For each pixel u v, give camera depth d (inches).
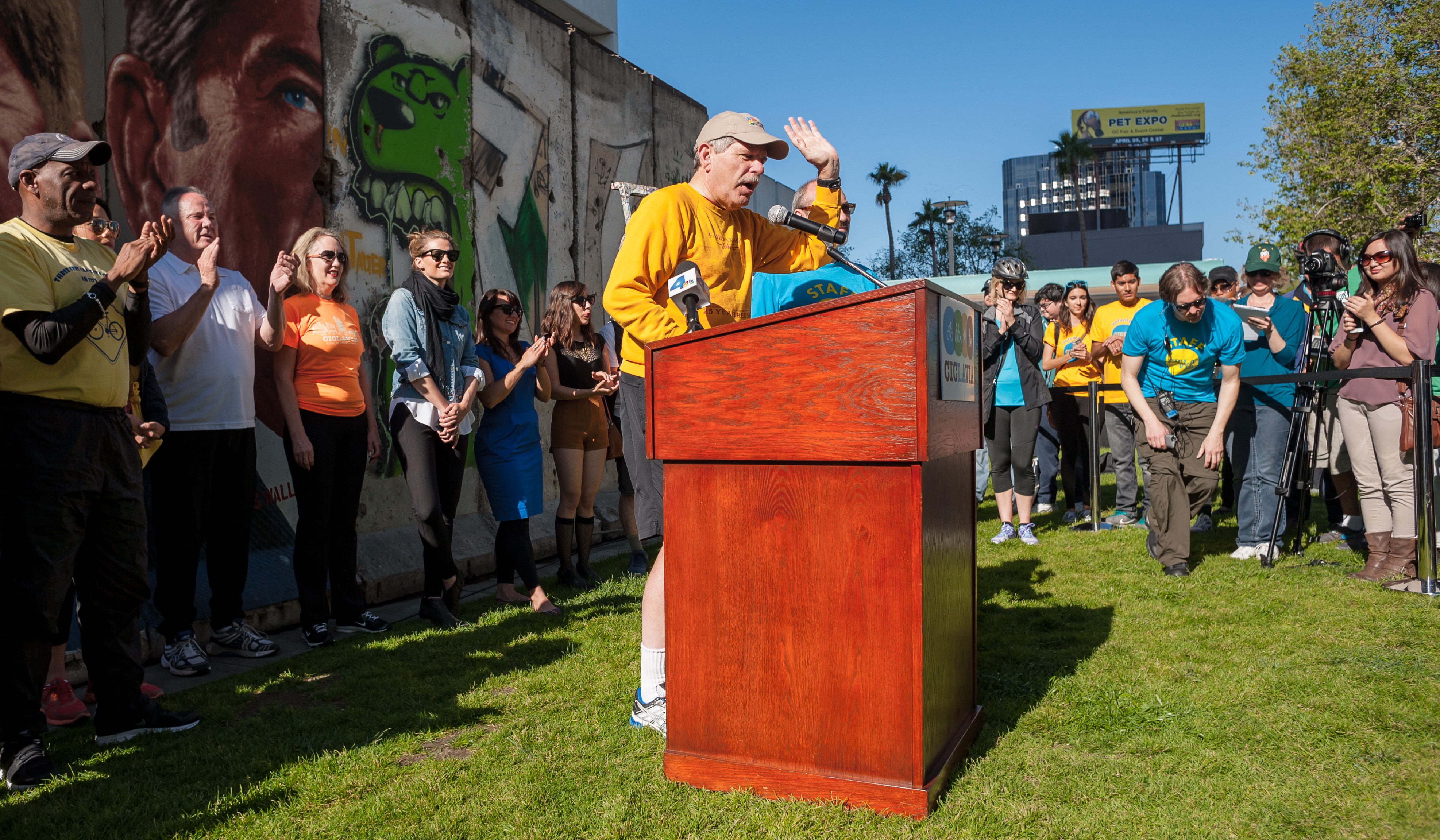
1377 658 127.6
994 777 96.1
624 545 288.2
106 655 115.2
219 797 98.5
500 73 279.0
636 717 116.3
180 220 150.4
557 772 102.3
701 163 119.9
